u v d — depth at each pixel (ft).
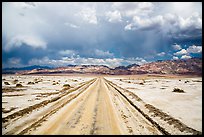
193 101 82.89
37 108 64.08
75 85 191.01
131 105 73.97
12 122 46.14
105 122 46.62
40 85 178.09
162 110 61.82
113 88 156.76
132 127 43.39
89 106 68.28
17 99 84.17
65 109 62.39
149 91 129.18
